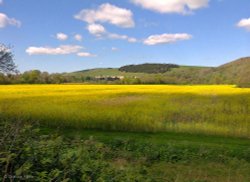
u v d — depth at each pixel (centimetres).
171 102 3362
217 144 1752
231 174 1255
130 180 679
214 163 1403
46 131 1970
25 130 637
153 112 2711
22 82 7044
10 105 2888
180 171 1263
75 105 3003
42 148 612
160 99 3628
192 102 3378
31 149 581
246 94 4266
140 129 2161
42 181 517
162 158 1455
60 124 2228
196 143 1736
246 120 2473
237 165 1380
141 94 4188
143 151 1514
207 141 1855
